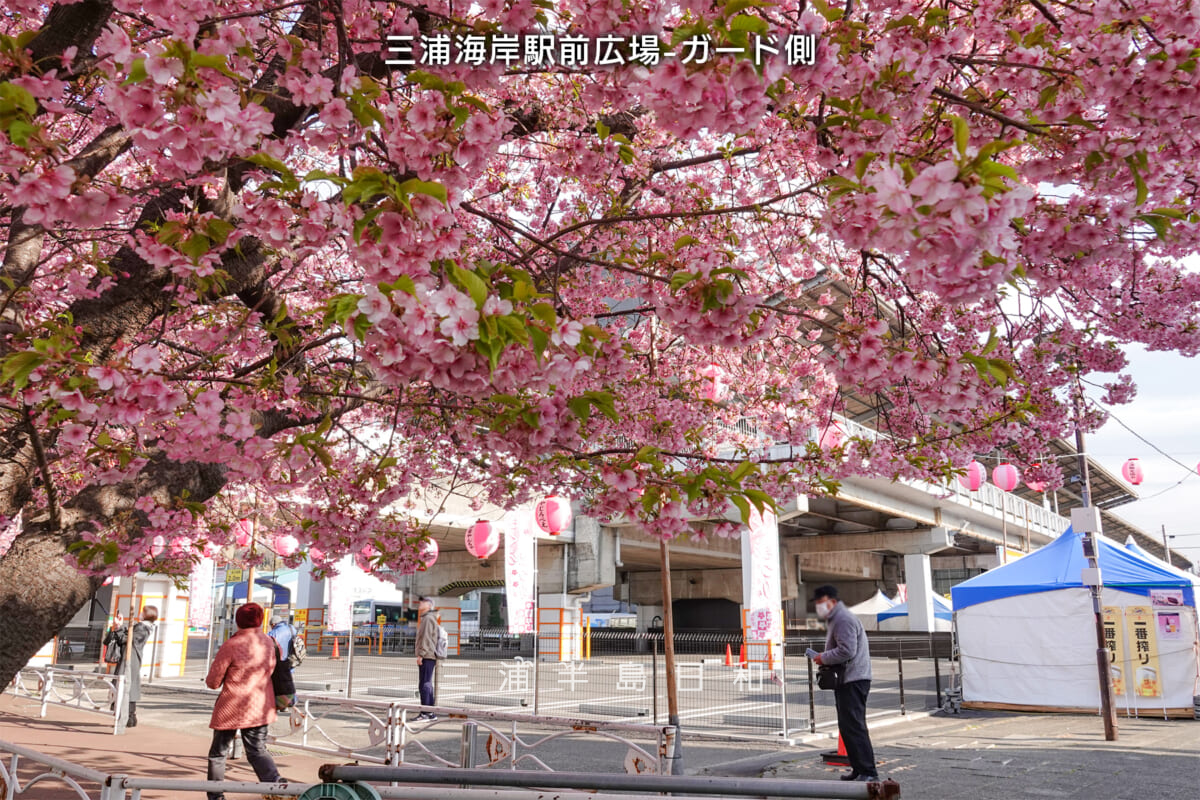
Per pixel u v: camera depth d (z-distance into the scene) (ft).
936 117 11.98
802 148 12.14
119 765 28.71
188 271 9.02
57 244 14.02
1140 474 76.18
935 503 124.26
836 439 26.73
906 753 33.55
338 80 9.53
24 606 10.80
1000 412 20.40
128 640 40.68
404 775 9.36
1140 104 9.68
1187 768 29.48
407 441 22.70
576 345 8.14
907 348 10.80
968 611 52.95
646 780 8.18
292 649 41.63
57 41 9.40
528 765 23.75
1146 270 18.48
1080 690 48.49
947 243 6.89
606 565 110.22
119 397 8.98
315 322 15.44
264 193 8.87
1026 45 10.85
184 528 12.63
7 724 38.50
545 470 18.26
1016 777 27.91
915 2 12.94
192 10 7.79
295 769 29.17
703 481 10.27
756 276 25.39
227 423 10.68
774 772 29.81
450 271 7.62
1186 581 46.50
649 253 14.17
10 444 11.58
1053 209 10.86
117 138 9.97
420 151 8.14
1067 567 50.85
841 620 25.95
